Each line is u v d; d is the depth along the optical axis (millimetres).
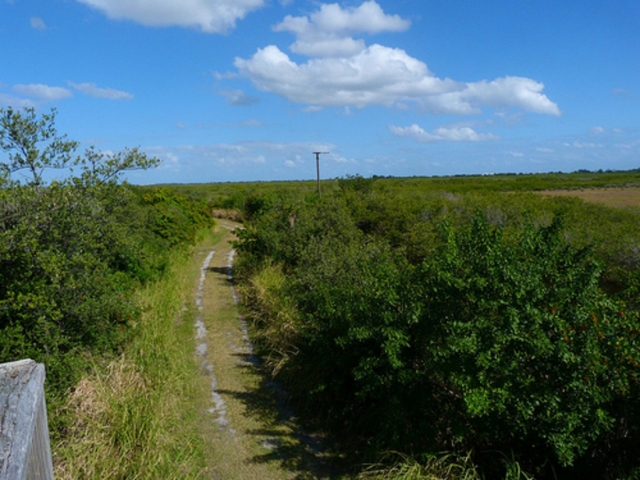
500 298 3586
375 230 15266
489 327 3584
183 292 10305
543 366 3473
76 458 3785
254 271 11367
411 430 4094
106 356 5617
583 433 3283
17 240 4477
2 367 1528
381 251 7691
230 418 5164
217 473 4203
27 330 4664
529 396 3352
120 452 4062
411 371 3984
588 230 10680
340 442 4730
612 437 3467
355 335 4453
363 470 4020
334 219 12141
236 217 32281
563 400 3391
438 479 3648
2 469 1201
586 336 3357
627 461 3326
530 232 3939
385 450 4090
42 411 1513
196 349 7227
